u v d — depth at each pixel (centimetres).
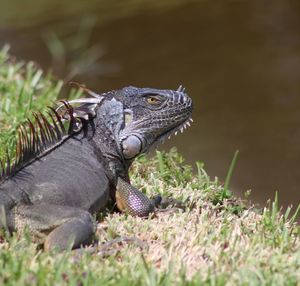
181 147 1967
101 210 1034
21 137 1002
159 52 2781
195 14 3161
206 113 2234
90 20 3077
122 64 2677
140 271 862
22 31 2986
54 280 831
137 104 1052
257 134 2058
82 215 920
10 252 881
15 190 935
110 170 1029
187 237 965
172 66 2641
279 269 897
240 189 1717
